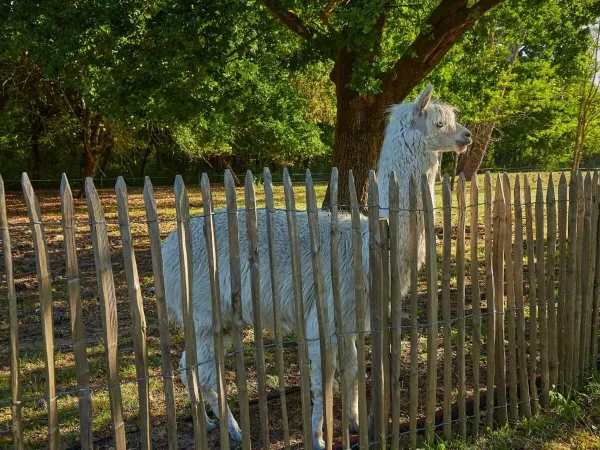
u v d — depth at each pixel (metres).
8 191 24.42
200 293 3.42
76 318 2.38
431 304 3.24
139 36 9.57
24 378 4.64
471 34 11.02
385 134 3.62
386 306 3.12
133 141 21.39
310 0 8.28
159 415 4.04
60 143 24.38
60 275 8.12
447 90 12.80
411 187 3.07
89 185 2.32
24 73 18.08
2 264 8.98
